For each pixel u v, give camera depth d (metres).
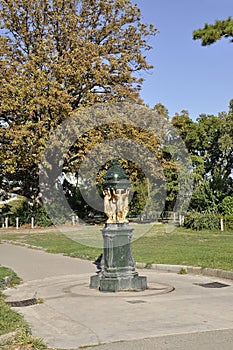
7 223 32.16
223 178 31.66
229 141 31.81
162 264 12.60
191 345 5.41
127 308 7.63
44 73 25.20
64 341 5.79
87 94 24.78
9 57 27.84
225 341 5.55
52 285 10.42
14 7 27.94
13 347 5.36
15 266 13.86
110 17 29.23
